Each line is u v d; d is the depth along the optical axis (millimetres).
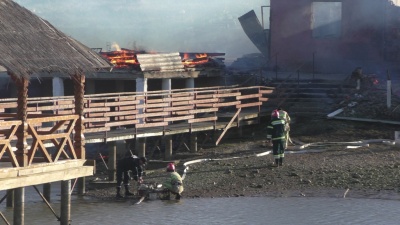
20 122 21656
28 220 28516
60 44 23703
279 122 35406
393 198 30953
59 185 35688
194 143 39750
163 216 28781
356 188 32312
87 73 24172
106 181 34594
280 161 35531
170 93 39844
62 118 23453
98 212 29578
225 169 35469
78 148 24391
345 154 37656
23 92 21719
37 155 31219
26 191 34094
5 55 21266
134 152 39688
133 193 32688
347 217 28344
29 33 23047
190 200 31312
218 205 30266
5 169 21000
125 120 36469
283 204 30234
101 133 35312
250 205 30219
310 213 28922
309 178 33656
